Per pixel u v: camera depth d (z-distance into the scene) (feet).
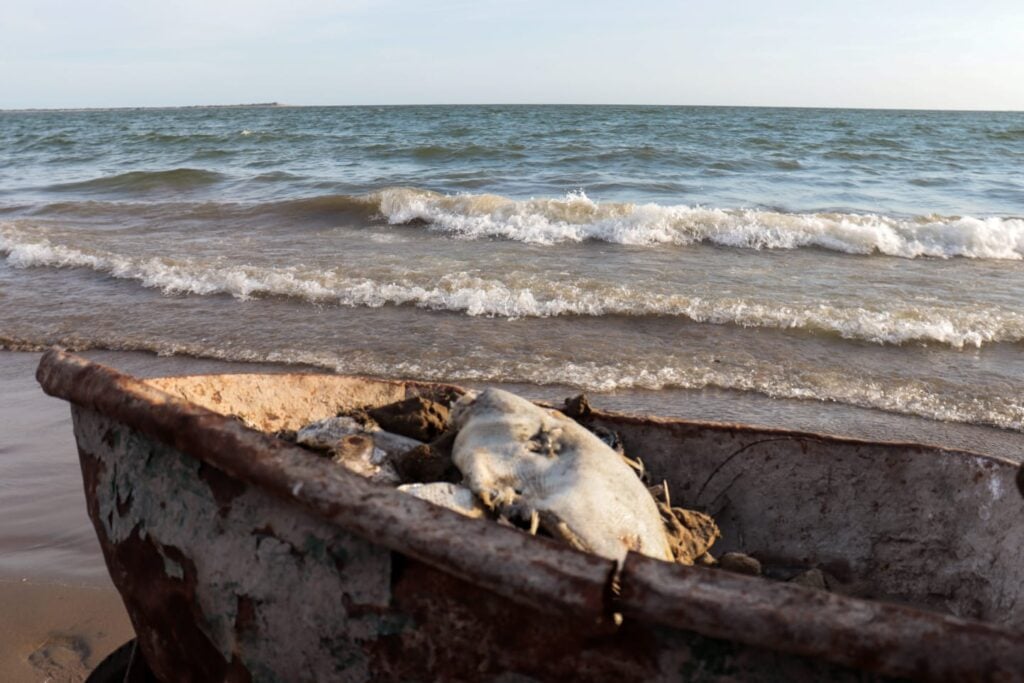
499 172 74.54
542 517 8.20
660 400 21.90
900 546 10.41
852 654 5.37
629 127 159.12
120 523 8.23
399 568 6.59
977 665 5.09
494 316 28.81
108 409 7.92
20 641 11.51
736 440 11.22
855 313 28.66
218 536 7.42
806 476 10.95
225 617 7.53
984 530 9.66
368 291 31.22
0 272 36.29
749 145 107.96
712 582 5.79
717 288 32.14
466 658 6.57
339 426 10.18
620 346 25.84
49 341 26.86
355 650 6.97
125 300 31.50
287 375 11.53
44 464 17.72
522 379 23.17
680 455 11.41
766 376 23.72
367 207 49.70
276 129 168.14
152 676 9.31
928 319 28.40
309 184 65.36
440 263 35.91
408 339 26.40
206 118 283.59
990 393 22.77
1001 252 40.50
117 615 12.10
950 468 10.17
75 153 107.96
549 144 103.35
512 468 8.95
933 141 127.75
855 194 63.93
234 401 10.86
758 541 11.07
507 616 6.31
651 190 63.72
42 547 14.14
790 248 41.24
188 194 61.52
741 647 5.85
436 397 11.83
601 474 8.79
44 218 49.83
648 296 30.17
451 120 204.03
